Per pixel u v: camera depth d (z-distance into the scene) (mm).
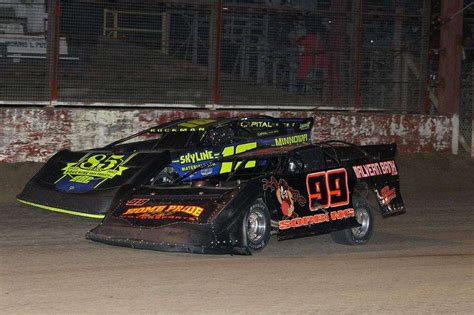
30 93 28297
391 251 18266
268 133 25094
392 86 34844
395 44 34812
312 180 17984
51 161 22031
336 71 33562
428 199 27500
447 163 34125
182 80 30859
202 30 31125
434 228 21812
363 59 34094
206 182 19109
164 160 21109
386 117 33844
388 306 13281
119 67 29906
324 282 14852
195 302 13125
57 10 28516
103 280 14508
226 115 30891
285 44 32531
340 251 18078
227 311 12641
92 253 16922
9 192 25078
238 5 31531
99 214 19500
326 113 32625
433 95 36469
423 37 35281
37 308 12516
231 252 16219
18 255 16594
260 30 32031
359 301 13539
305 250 18031
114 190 19938
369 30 34219
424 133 34656
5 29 27953
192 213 16359
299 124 26062
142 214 16953
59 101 28641
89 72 29438
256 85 32094
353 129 33125
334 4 33281
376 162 19625
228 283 14516
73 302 12938
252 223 16922
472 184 31875
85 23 29312
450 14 35406
